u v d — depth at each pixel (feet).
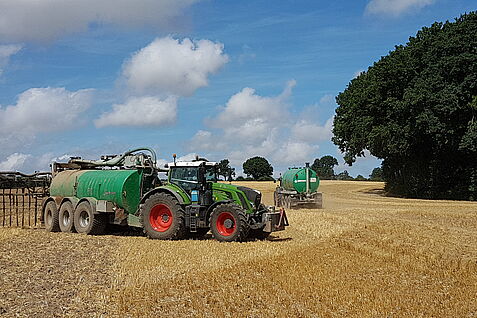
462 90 148.05
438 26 167.43
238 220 57.16
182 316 30.12
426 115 147.33
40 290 36.14
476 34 150.71
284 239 60.64
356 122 177.68
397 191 192.85
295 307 31.65
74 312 30.91
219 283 37.32
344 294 34.24
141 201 63.52
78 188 70.23
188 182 61.16
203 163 61.77
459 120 152.35
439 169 169.27
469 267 44.09
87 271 42.29
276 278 38.65
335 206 123.24
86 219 68.44
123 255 49.21
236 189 60.34
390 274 40.70
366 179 400.47
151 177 69.05
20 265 44.91
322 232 66.28
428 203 134.72
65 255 49.98
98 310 31.32
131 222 66.28
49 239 61.57
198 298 33.63
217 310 30.96
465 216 95.45
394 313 30.50
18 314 30.53
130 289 35.81
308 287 35.94
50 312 30.96
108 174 68.33
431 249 53.52
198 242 57.31
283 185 120.88
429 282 38.34
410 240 59.77
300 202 112.47
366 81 188.85
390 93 166.09
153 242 57.93
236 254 48.67
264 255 48.19
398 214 98.53
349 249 52.29
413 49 161.79
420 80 154.20
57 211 72.74
